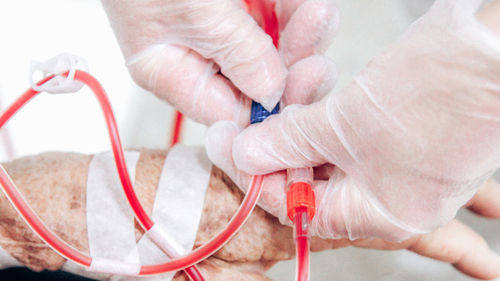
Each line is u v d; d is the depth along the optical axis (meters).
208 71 0.50
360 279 0.56
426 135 0.42
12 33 0.63
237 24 0.47
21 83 0.61
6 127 0.60
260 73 0.48
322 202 0.46
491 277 0.53
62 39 0.63
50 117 0.61
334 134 0.44
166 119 0.61
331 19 0.49
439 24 0.41
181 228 0.47
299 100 0.49
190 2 0.47
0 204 0.47
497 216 0.54
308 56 0.50
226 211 0.48
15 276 0.49
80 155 0.49
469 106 0.41
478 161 0.42
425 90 0.41
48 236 0.45
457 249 0.52
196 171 0.49
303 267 0.42
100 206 0.47
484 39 0.40
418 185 0.43
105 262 0.45
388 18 0.63
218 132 0.48
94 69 0.62
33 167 0.48
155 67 0.50
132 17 0.48
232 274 0.48
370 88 0.43
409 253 0.56
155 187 0.48
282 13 0.51
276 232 0.49
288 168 0.46
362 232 0.46
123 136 0.60
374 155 0.43
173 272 0.47
